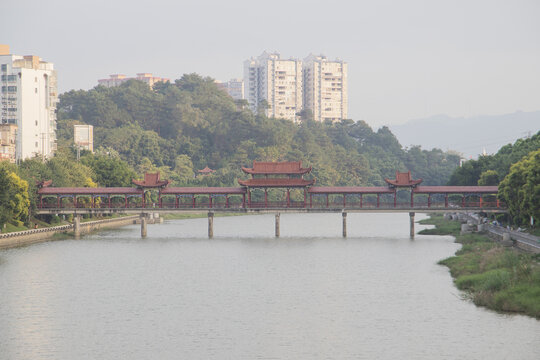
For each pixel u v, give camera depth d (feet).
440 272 397.80
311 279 383.65
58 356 248.52
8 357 247.29
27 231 546.67
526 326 274.16
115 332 276.82
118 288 360.28
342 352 250.37
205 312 307.99
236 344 260.83
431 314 296.71
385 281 373.40
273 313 305.12
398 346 255.50
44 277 390.83
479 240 523.70
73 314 304.50
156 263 444.14
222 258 466.70
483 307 306.55
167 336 271.28
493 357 241.14
